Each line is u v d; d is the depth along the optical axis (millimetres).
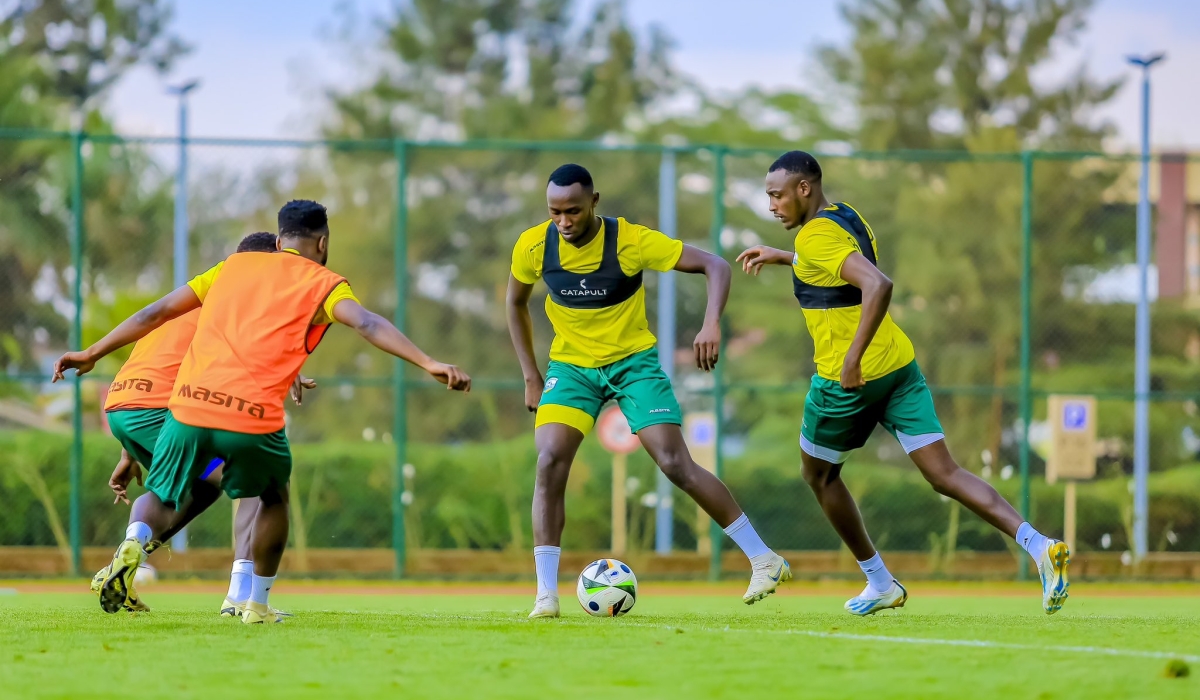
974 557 47312
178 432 17047
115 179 70250
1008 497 49969
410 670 13273
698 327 80562
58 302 67938
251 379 17031
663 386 21062
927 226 79000
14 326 66688
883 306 19375
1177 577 46375
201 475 17406
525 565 46438
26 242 68438
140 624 18141
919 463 20781
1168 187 85250
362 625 18266
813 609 30484
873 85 102500
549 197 20156
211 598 33438
